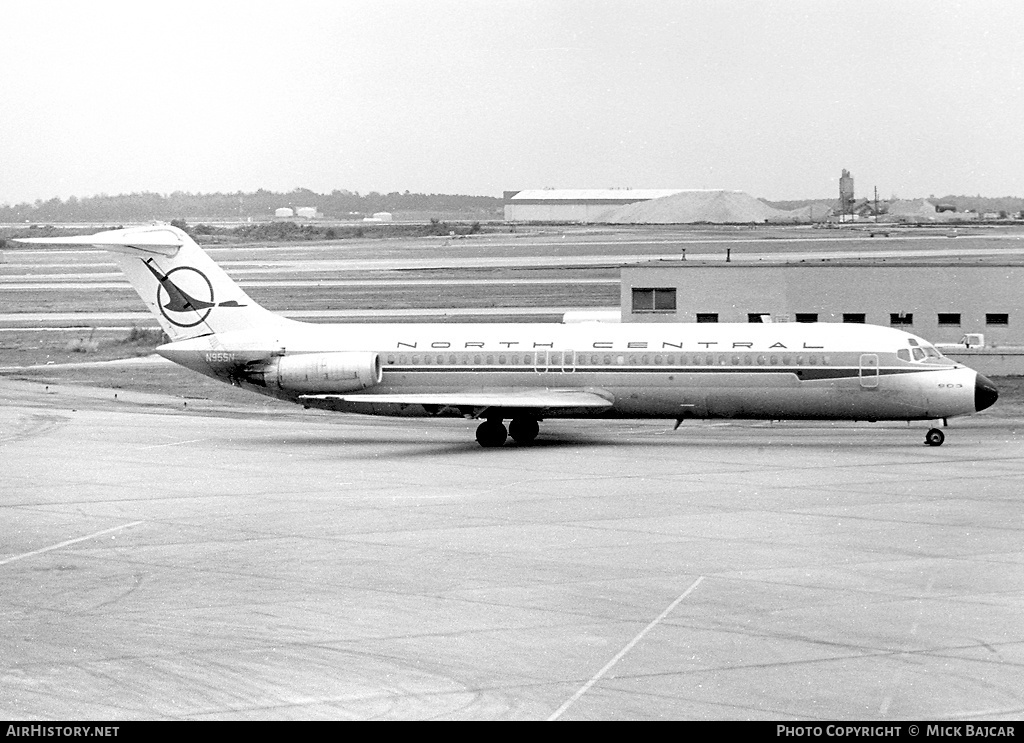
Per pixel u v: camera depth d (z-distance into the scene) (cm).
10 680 3750
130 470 7562
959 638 4012
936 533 5525
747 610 4356
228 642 4094
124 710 3488
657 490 6681
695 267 12294
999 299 11675
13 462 7894
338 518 6044
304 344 8931
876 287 11944
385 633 4159
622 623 4225
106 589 4784
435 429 9556
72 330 18012
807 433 9094
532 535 5591
